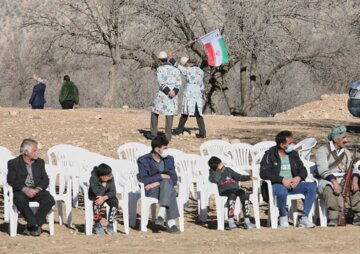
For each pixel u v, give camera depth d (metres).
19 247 19.25
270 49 73.56
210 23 75.88
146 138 38.38
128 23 79.44
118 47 82.75
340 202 22.78
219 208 22.12
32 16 86.12
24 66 124.81
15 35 128.50
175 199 21.67
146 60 83.50
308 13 76.38
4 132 39.88
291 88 107.06
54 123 43.59
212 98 82.50
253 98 85.75
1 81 127.62
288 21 77.25
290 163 22.66
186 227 22.56
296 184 22.52
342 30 83.31
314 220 23.58
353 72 87.44
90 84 120.19
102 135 39.34
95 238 20.72
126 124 43.69
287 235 21.17
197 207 25.73
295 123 48.34
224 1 72.25
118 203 21.84
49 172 22.30
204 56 78.00
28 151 21.03
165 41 77.88
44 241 20.19
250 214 24.69
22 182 20.88
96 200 21.27
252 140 39.50
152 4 74.56
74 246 19.44
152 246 19.42
